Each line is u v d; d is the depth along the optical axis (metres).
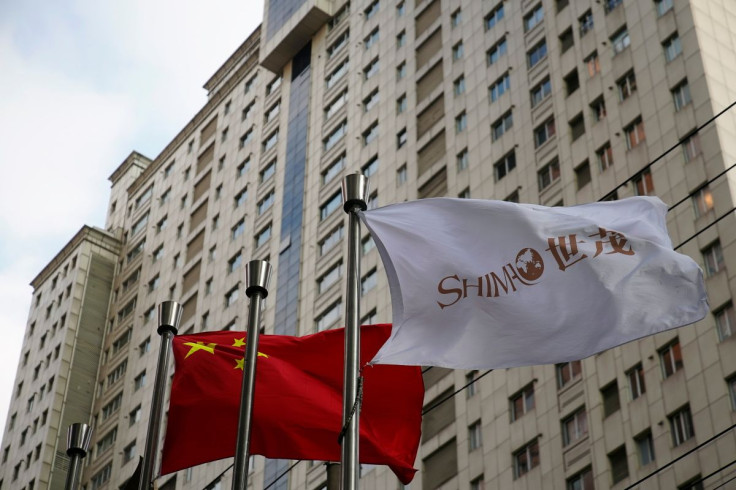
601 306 14.15
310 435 16.83
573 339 13.95
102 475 67.81
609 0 47.59
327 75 68.25
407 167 55.75
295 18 71.94
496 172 49.38
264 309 61.00
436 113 55.78
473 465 41.72
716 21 43.62
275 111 72.44
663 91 42.41
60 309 81.12
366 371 16.91
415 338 14.05
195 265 71.50
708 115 39.97
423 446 44.62
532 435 39.88
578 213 15.18
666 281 14.30
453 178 51.91
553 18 50.62
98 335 78.38
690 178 39.31
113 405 71.88
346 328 13.59
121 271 81.94
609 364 38.19
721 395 33.94
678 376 35.62
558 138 46.62
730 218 37.06
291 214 63.78
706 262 37.16
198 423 16.97
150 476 16.16
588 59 47.22
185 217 76.25
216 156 76.62
